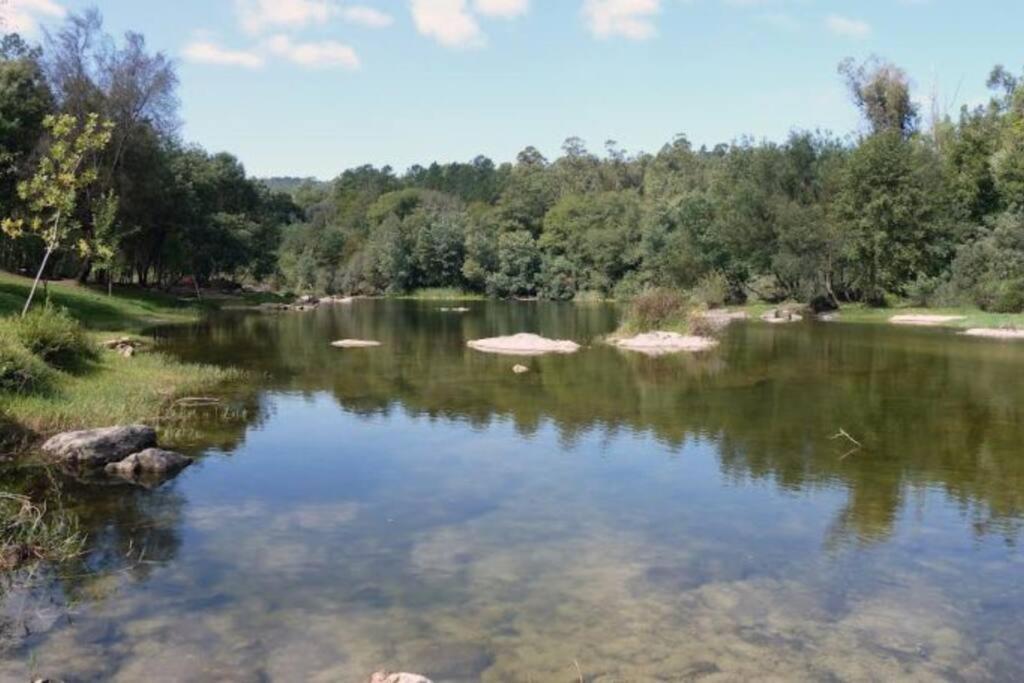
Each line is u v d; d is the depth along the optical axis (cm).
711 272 6544
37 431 1436
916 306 5369
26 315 1927
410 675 600
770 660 688
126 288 5431
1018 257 4794
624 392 2167
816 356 3072
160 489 1201
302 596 811
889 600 823
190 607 780
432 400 2016
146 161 4722
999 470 1348
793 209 5759
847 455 1453
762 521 1075
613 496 1187
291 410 1855
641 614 779
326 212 14550
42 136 4075
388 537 995
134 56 4544
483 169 16312
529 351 3231
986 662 692
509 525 1048
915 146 5650
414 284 10006
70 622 742
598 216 9394
